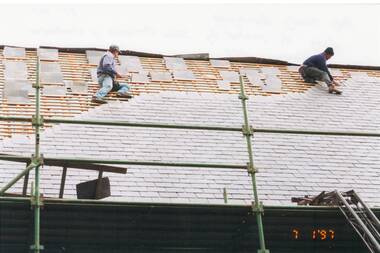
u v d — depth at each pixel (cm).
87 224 1362
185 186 1623
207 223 1409
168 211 1326
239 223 1415
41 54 2209
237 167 1307
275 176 1711
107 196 1390
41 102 1898
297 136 1942
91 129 1809
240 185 1655
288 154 1834
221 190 1623
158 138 1819
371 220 1404
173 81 2169
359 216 1398
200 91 2133
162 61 2303
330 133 1422
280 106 2112
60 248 1437
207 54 2373
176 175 1666
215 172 1705
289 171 1744
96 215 1324
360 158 1864
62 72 2105
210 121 1936
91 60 2216
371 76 2469
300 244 1515
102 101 1947
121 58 2259
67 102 1928
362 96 2266
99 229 1388
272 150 1847
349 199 1472
